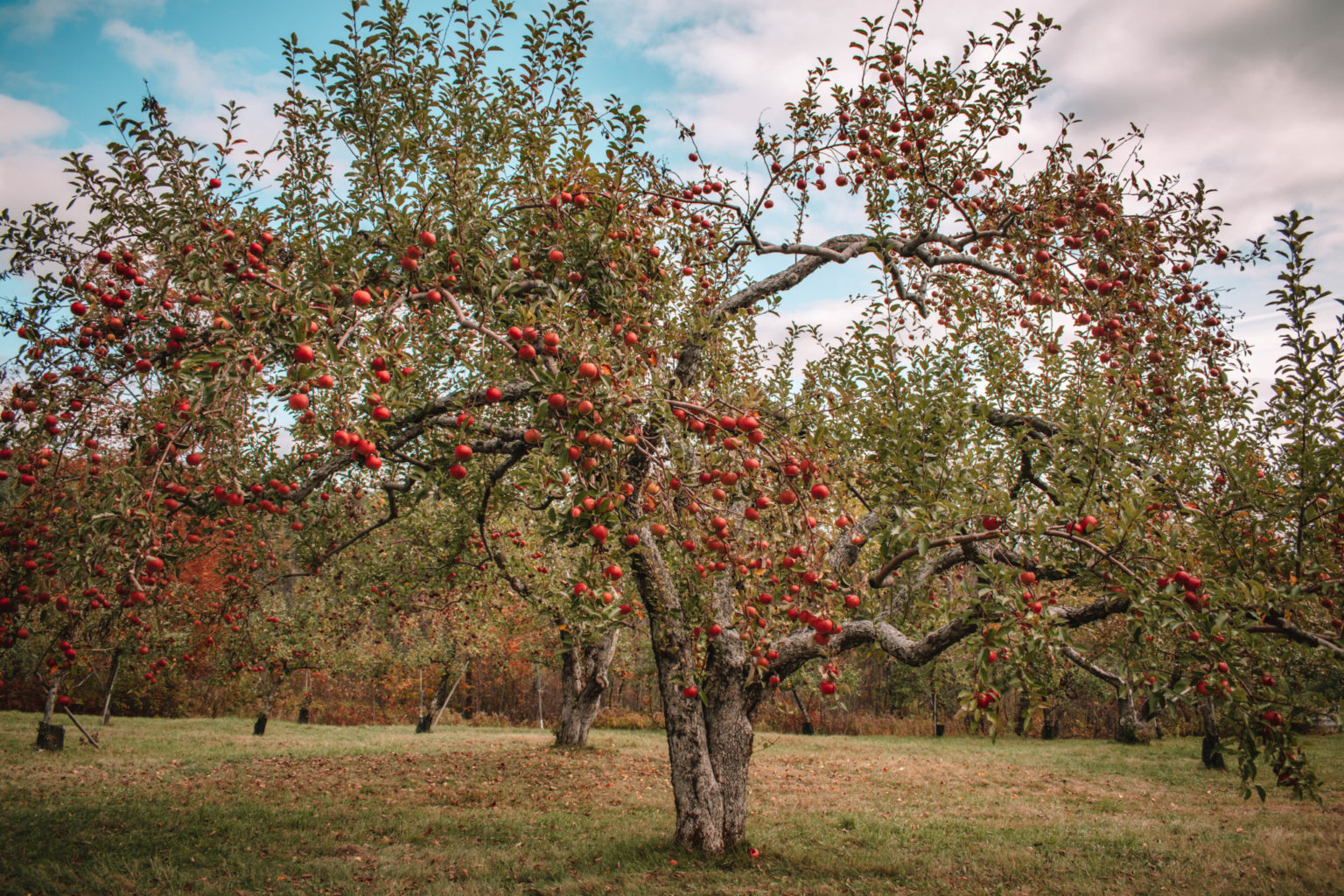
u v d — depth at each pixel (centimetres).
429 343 584
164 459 383
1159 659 405
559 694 2864
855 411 666
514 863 651
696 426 387
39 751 1262
